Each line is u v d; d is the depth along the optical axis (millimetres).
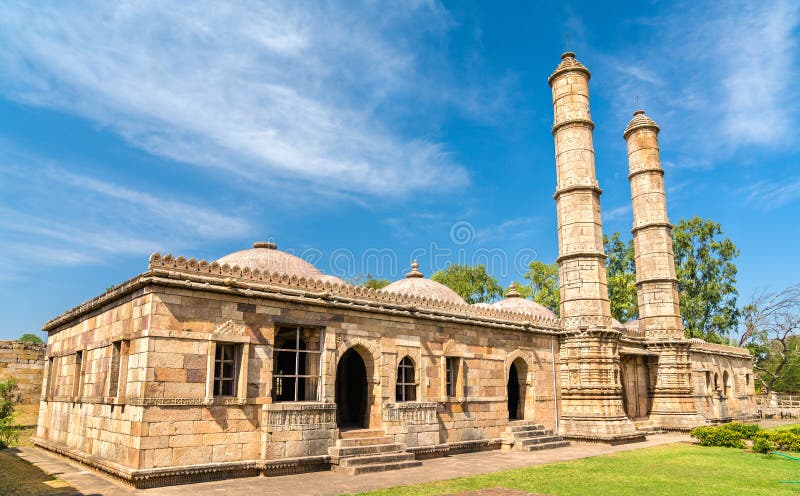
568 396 25062
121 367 14219
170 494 12125
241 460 14328
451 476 15219
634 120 33750
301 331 18219
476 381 21484
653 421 30547
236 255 20469
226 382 15133
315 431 15844
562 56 28094
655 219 32094
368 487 13406
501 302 31359
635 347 30750
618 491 13273
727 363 38844
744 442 23859
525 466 17234
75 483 13273
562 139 27125
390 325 18781
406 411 18531
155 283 13461
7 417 22734
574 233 26016
